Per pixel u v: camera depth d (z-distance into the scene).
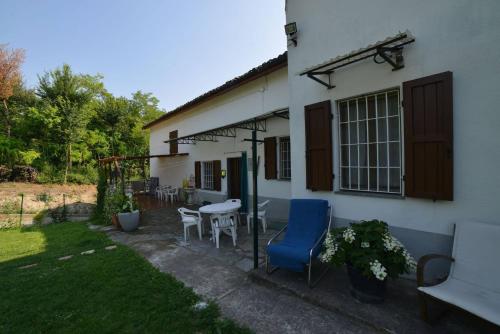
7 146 13.60
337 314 2.64
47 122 13.99
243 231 6.18
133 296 3.16
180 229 6.80
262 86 7.34
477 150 2.57
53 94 15.08
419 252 3.00
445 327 2.28
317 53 3.99
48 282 3.67
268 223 6.84
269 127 7.17
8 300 3.20
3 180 13.36
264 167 7.34
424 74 2.90
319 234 3.64
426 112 2.87
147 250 5.05
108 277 3.75
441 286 2.38
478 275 2.36
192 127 11.04
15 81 15.28
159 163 14.38
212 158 9.82
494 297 2.17
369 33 3.38
